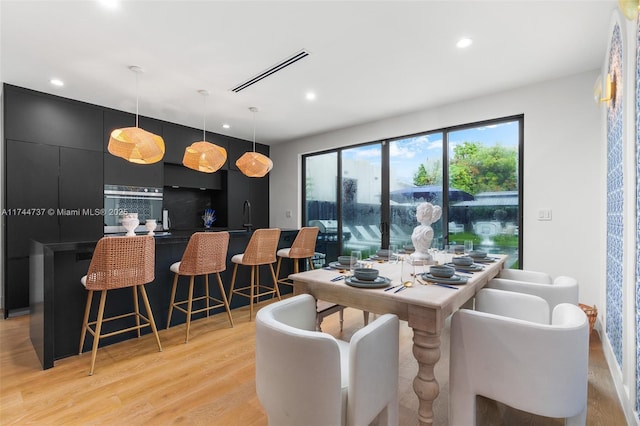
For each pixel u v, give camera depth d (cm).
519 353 128
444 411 176
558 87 310
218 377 213
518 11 208
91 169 385
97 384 204
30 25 222
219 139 528
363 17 215
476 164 374
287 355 114
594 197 291
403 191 439
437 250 300
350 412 117
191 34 235
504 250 355
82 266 254
